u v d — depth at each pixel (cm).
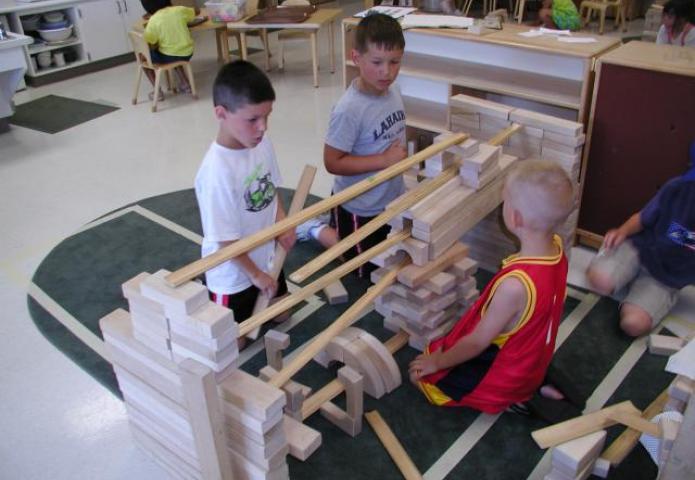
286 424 150
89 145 416
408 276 185
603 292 230
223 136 174
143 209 322
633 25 664
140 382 153
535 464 168
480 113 239
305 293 159
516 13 697
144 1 508
